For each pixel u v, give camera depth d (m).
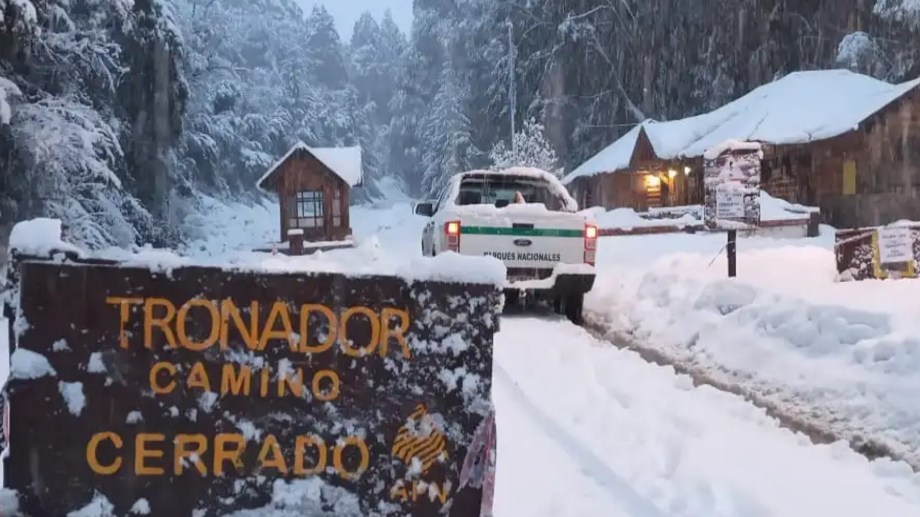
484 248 10.02
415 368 2.86
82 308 2.75
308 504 2.79
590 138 49.66
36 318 2.73
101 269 2.76
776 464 5.05
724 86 43.31
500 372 7.35
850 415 5.82
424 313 2.88
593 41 49.03
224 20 68.19
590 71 49.38
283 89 77.75
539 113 50.84
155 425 2.75
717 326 8.17
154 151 28.41
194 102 44.53
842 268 9.91
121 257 2.80
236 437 2.78
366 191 77.81
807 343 7.09
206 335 2.79
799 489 4.66
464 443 2.85
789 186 29.16
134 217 26.20
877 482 4.78
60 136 17.81
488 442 2.86
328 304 2.85
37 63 19.72
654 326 9.07
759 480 4.78
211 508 2.76
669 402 6.32
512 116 50.50
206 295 2.80
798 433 5.61
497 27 58.41
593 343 8.66
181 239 33.06
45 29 19.50
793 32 41.94
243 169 58.84
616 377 7.09
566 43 49.31
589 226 10.18
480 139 59.38
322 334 2.84
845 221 26.89
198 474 2.76
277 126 66.88
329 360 2.84
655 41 47.03
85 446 2.72
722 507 4.42
